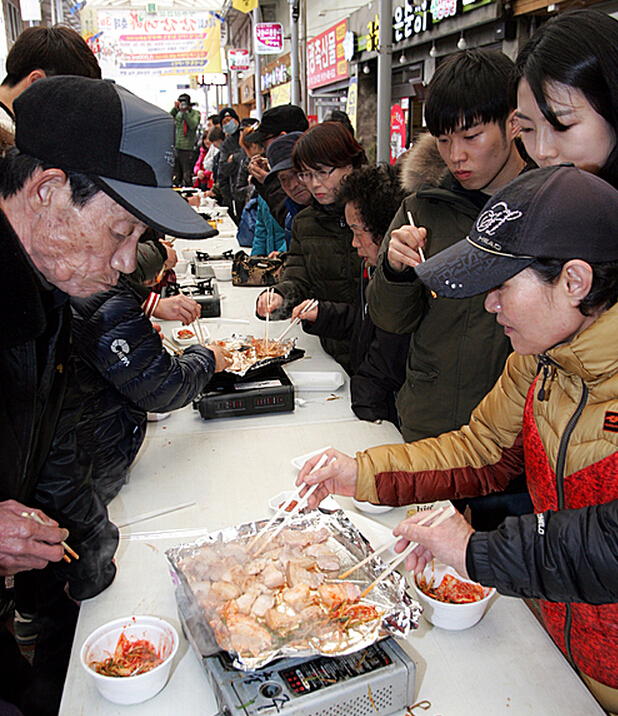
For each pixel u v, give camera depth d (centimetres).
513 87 133
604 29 104
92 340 132
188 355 166
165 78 1414
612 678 97
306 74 749
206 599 91
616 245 78
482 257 83
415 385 165
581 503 92
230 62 1212
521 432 117
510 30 338
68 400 109
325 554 102
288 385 182
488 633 99
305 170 220
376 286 158
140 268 195
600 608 92
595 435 89
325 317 216
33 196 86
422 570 101
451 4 371
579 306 80
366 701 80
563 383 95
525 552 83
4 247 81
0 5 387
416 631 99
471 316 153
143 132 87
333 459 120
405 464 120
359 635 85
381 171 185
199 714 84
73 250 89
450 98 140
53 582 124
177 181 1059
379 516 128
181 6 1366
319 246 239
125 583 110
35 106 85
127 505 134
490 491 121
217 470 148
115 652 91
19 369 91
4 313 85
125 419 144
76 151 84
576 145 111
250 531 109
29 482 103
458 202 154
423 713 84
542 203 79
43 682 118
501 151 146
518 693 87
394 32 470
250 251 454
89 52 178
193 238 88
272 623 86
